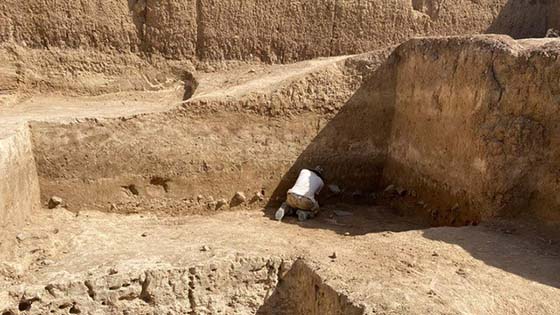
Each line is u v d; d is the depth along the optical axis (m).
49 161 5.87
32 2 7.09
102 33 7.42
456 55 6.06
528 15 9.30
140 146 6.09
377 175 7.21
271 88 6.59
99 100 7.34
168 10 7.55
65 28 7.27
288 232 5.74
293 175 6.75
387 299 3.97
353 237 5.48
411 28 8.57
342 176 7.02
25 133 5.64
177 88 7.66
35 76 7.20
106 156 6.01
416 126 6.66
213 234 5.54
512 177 5.40
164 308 4.70
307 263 4.69
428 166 6.44
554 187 5.22
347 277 4.34
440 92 6.26
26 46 7.17
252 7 7.81
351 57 6.96
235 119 6.42
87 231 5.48
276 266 4.92
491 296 4.02
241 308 4.90
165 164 6.19
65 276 4.52
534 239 5.02
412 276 4.30
